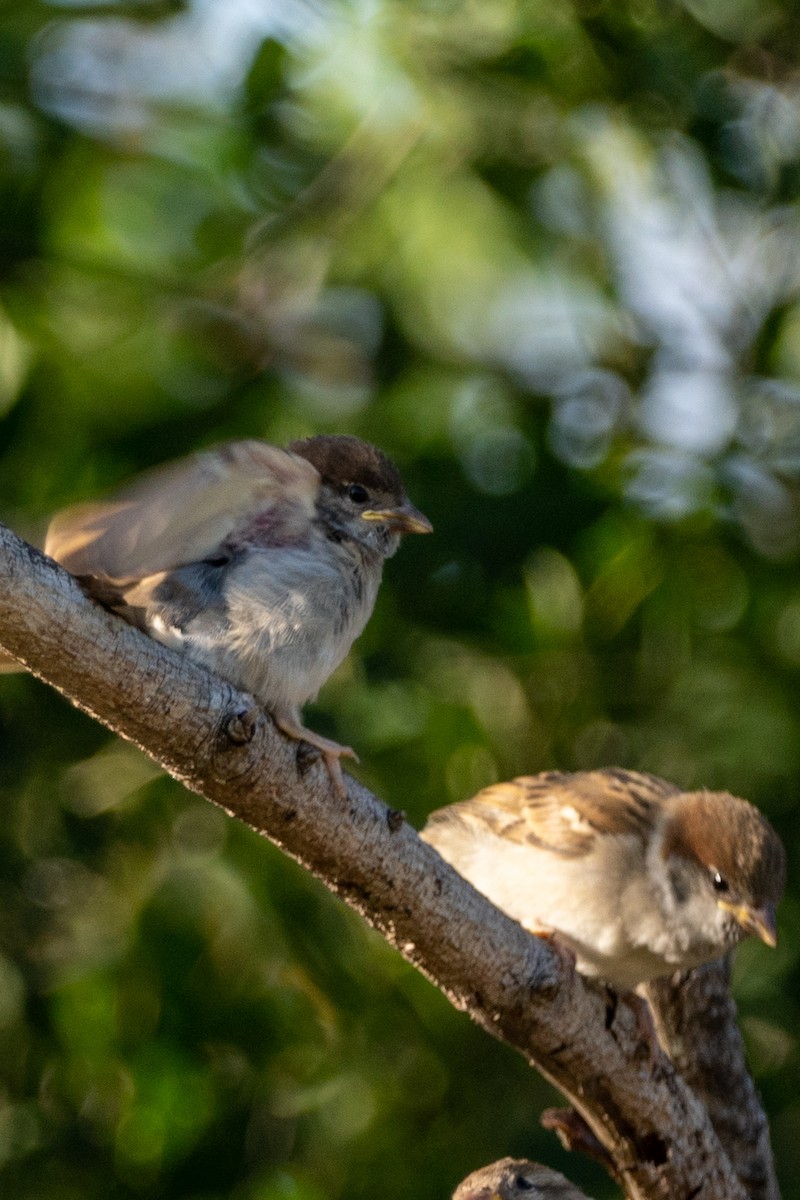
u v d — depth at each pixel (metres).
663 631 12.53
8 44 11.95
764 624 12.40
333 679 11.97
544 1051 7.43
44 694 11.52
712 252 12.05
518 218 12.80
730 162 11.57
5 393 11.60
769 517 12.15
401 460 11.92
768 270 12.06
